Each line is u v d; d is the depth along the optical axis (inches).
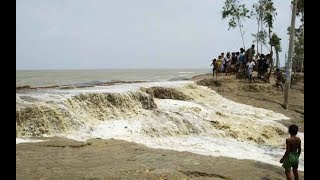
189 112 818.8
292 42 1024.2
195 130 747.4
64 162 463.8
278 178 467.8
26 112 616.4
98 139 597.6
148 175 421.7
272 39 1652.3
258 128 810.2
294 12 1008.9
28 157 477.1
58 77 2935.5
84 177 406.6
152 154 520.4
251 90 1153.4
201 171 449.7
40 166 442.0
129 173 426.9
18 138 581.3
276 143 768.3
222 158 535.5
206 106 936.3
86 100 725.9
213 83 1171.9
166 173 433.4
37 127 614.5
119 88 878.4
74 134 634.8
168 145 646.5
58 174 414.6
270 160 606.2
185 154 535.8
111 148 546.6
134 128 701.3
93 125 685.9
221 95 1081.4
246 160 542.6
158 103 858.1
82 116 690.8
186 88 1004.6
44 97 679.7
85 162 468.4
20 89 814.5
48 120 629.6
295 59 1728.6
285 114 978.7
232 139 746.8
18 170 420.8
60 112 649.0
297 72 1713.8
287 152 433.4
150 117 754.8
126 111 758.5
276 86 1192.2
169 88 956.0
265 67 1235.9
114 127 693.3
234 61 1349.7
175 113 783.7
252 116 908.6
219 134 751.7
